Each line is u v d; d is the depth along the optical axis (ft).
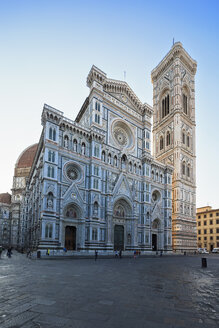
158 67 340.18
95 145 183.32
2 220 396.57
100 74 199.62
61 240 151.64
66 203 157.58
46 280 59.82
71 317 32.40
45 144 153.89
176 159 279.90
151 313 35.22
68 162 166.50
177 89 299.99
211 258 183.73
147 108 240.73
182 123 297.53
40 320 30.89
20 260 123.03
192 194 289.33
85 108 211.82
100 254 161.17
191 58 330.54
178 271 88.94
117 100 218.59
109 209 183.42
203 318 33.50
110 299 42.55
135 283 59.67
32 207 230.27
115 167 200.03
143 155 227.20
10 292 45.78
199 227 368.68
